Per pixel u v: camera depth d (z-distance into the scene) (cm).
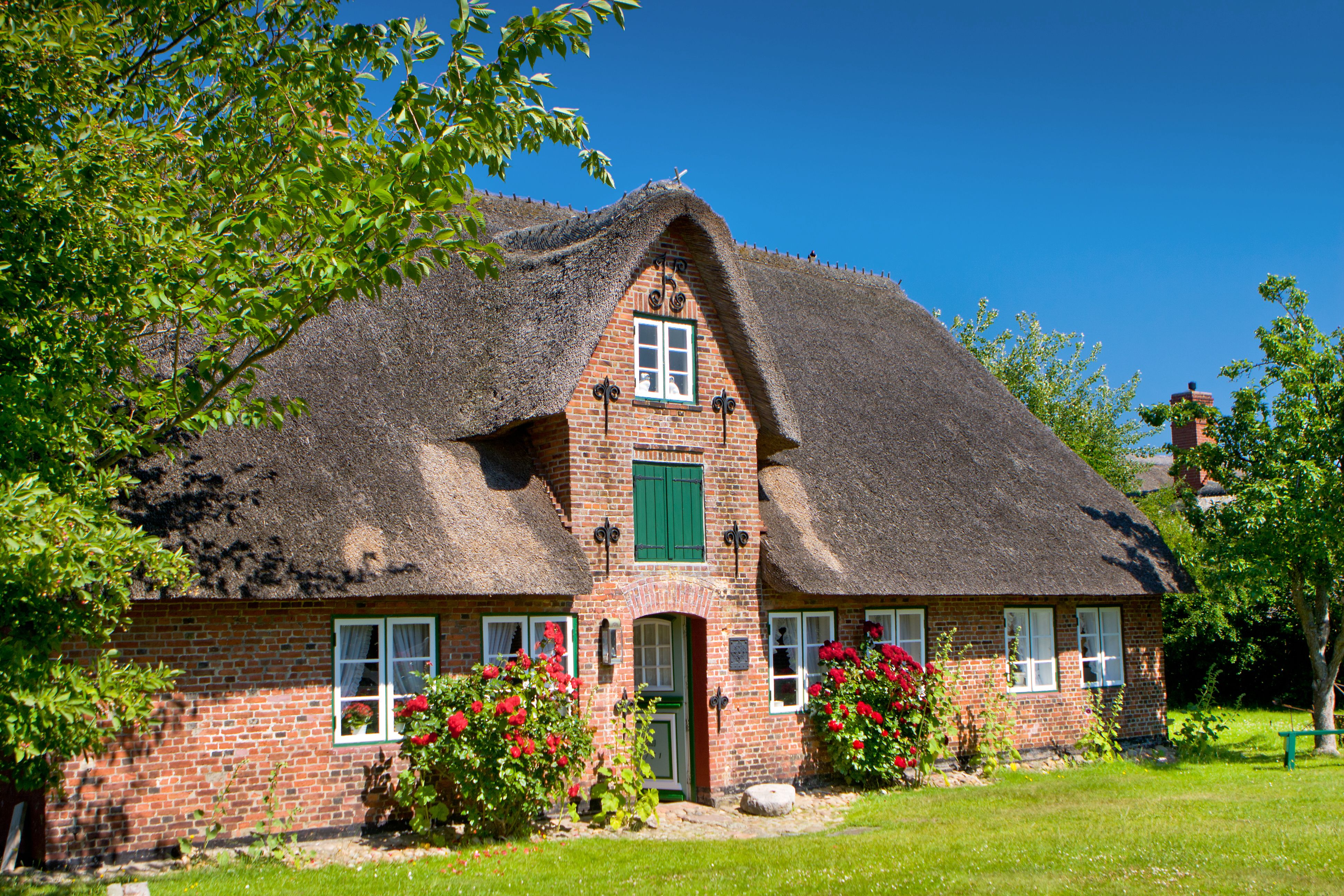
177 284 797
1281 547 1709
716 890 863
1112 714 1764
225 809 997
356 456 1139
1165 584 1759
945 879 871
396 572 1040
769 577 1355
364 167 944
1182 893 807
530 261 1422
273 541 1005
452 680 1091
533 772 1084
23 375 706
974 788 1423
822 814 1251
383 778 1088
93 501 729
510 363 1294
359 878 901
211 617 1012
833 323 1977
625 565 1255
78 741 682
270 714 1031
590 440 1249
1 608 680
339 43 974
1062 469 1931
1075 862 921
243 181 991
